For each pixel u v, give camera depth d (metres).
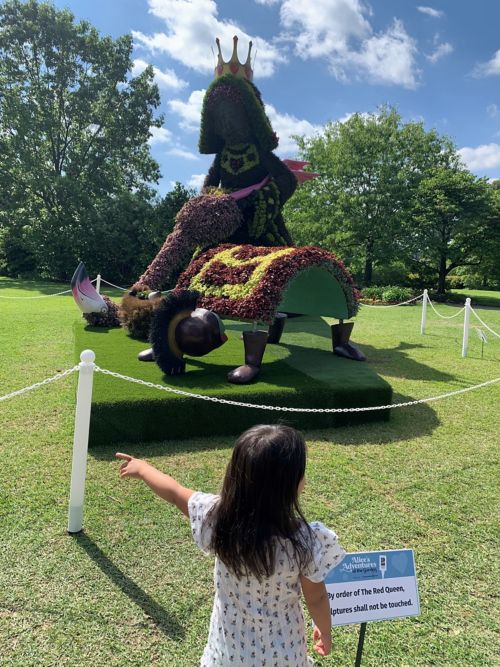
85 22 28.33
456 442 5.30
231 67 9.94
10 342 9.20
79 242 27.47
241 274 6.54
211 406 5.09
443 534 3.55
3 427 5.23
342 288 7.35
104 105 29.36
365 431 5.54
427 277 28.53
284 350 8.71
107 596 2.81
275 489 1.44
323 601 1.55
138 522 3.54
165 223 27.22
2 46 27.28
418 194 25.47
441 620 2.73
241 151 10.31
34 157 27.94
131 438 4.88
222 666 1.54
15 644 2.46
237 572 1.49
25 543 3.24
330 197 26.91
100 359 6.83
